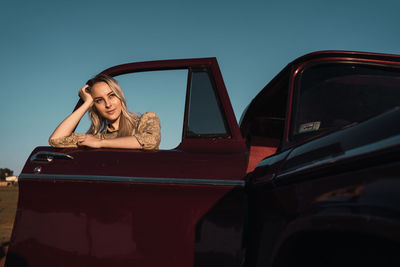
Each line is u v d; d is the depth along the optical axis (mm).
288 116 1527
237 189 1502
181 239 1516
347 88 1537
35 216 1688
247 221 1560
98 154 1771
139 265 1532
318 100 1532
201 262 1476
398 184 755
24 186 1738
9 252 1678
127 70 2105
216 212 1506
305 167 1087
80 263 1589
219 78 1892
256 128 2494
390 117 886
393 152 780
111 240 1579
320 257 1146
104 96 2107
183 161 1642
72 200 1660
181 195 1554
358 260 978
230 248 1460
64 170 1706
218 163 1603
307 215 1023
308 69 1606
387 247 889
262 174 1402
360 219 817
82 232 1615
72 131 2008
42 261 1629
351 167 911
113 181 1609
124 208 1599
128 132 2168
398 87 1521
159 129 1986
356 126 1014
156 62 2033
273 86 2006
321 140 1140
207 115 1847
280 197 1215
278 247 1165
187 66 1965
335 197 942
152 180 1571
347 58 1573
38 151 1887
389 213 750
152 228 1552
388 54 1541
